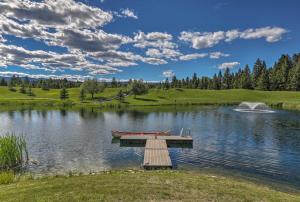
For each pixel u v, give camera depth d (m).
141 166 32.44
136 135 50.69
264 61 198.25
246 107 122.56
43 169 31.02
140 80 163.50
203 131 58.94
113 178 20.92
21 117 84.88
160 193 17.11
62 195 16.39
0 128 62.78
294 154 38.41
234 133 56.16
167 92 182.75
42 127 64.69
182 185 19.22
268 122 72.56
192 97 171.75
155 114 94.75
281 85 176.00
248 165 32.84
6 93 184.50
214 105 134.38
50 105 132.12
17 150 32.84
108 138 51.44
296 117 83.44
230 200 16.62
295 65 179.50
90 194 16.52
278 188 24.89
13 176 24.16
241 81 197.12
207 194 17.47
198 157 36.78
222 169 31.16
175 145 45.00
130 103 138.12
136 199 15.99
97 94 180.88
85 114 95.00
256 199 17.19
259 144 45.38
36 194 16.70
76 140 49.03
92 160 35.31
